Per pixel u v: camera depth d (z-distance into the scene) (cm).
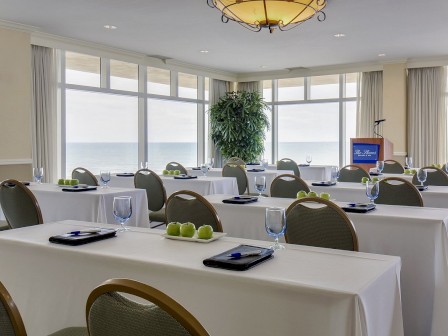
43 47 779
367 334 154
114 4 596
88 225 276
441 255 277
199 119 1137
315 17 652
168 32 747
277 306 165
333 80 1111
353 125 1096
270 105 1190
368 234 304
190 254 205
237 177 698
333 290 154
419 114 988
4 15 647
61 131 826
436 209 331
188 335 111
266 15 451
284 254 206
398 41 809
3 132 680
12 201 364
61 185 500
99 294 123
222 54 927
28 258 226
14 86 691
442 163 974
